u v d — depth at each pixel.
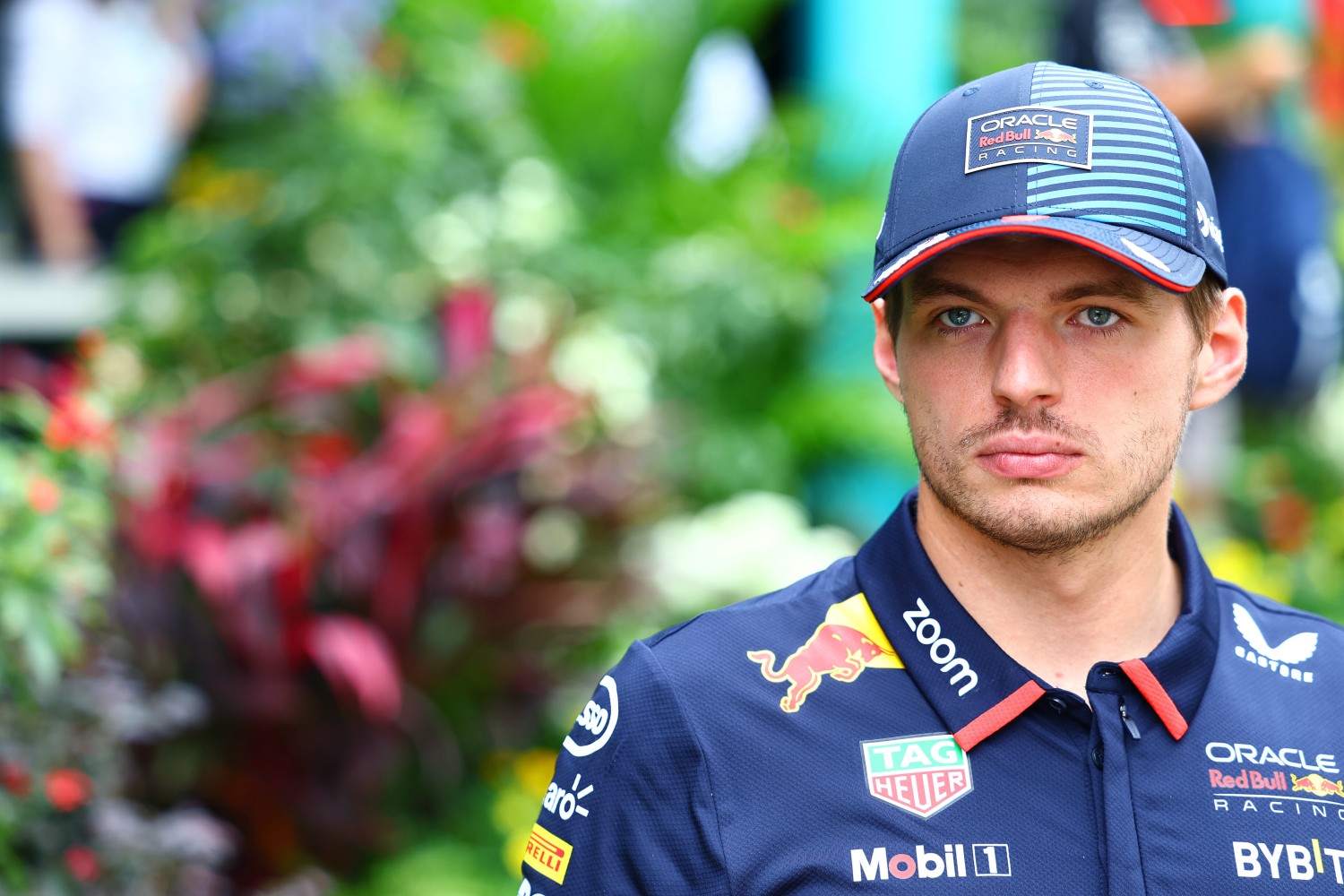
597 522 9.07
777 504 10.51
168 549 7.62
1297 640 3.50
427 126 11.93
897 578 3.32
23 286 11.65
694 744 3.15
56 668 5.79
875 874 3.02
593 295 11.70
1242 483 12.52
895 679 3.25
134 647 7.42
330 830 7.81
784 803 3.10
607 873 3.19
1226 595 3.58
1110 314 3.10
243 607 7.55
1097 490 3.10
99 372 8.11
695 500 11.34
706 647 3.30
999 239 3.07
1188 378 3.21
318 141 11.40
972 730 3.13
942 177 3.14
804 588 3.51
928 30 12.84
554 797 3.36
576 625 8.74
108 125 12.49
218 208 11.40
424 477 8.23
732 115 14.31
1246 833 3.10
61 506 6.09
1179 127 3.21
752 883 3.04
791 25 14.34
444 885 7.60
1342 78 16.16
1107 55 11.90
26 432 8.06
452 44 12.52
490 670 8.62
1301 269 11.89
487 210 11.73
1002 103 3.15
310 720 7.85
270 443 8.69
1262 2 13.28
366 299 10.89
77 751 6.18
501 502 8.80
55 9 12.01
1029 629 3.29
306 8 12.49
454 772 8.30
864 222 12.15
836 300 12.13
